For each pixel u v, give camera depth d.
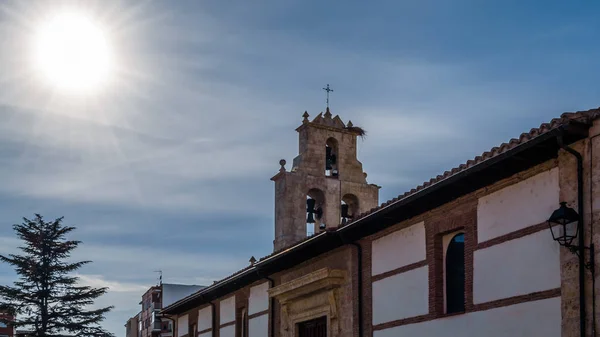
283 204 29.94
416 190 17.98
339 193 30.72
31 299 52.44
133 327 96.62
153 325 82.50
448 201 17.67
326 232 21.30
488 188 16.41
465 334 16.61
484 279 16.25
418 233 18.80
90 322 53.47
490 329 15.87
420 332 18.17
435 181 17.34
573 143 14.03
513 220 15.61
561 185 14.30
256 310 27.55
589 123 13.53
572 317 13.67
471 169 15.61
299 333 24.08
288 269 25.28
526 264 15.11
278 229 30.00
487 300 16.06
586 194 13.68
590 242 13.48
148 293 86.88
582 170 13.84
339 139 31.55
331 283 21.48
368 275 20.66
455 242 17.98
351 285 21.27
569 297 13.81
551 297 14.34
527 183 15.35
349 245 21.53
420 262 18.55
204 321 32.94
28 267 52.94
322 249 22.72
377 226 20.23
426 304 18.11
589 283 13.43
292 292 23.80
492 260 16.08
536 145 14.18
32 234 53.84
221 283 29.64
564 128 13.44
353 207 31.09
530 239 15.08
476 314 16.34
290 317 24.38
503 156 14.70
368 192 31.20
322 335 22.84
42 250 53.91
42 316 52.56
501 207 16.02
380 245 20.30
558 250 14.30
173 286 72.06
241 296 29.12
